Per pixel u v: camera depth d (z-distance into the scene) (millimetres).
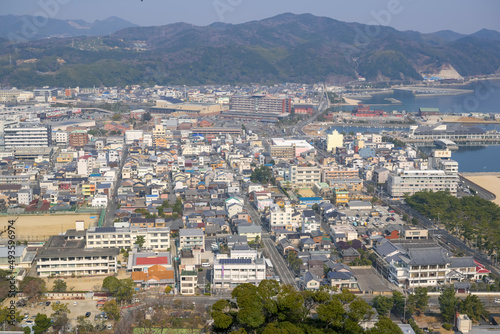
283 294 132625
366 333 128750
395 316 176375
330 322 131375
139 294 186000
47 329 162000
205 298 187000
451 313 171875
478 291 196125
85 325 161500
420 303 178750
